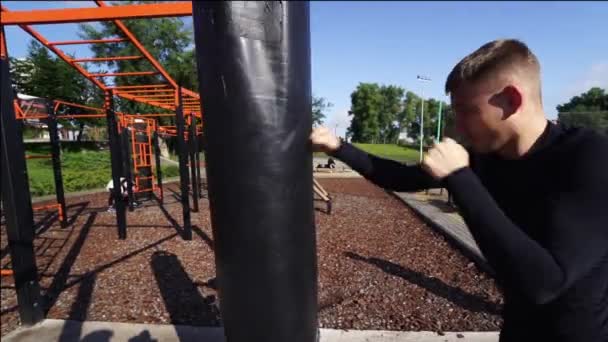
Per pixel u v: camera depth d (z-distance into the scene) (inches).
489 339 101.0
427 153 34.8
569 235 31.3
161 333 106.0
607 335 37.4
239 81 35.4
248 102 35.8
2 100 104.6
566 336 38.7
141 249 199.2
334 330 106.5
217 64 35.7
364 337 102.4
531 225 36.2
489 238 30.7
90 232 243.1
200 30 36.6
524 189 37.6
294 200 39.3
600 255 31.2
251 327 40.5
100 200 388.5
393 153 1861.5
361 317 116.6
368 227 249.0
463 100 37.4
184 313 120.2
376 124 3262.8
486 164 43.9
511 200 39.5
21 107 245.6
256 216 38.0
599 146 33.9
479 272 155.6
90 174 530.0
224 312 41.8
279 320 40.8
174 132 538.0
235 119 36.2
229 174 37.4
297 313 41.8
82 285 146.4
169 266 169.0
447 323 111.7
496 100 35.9
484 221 30.9
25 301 109.8
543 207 35.0
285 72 36.6
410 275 154.6
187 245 206.5
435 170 33.6
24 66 762.8
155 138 384.8
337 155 48.4
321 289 140.4
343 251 191.0
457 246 193.8
